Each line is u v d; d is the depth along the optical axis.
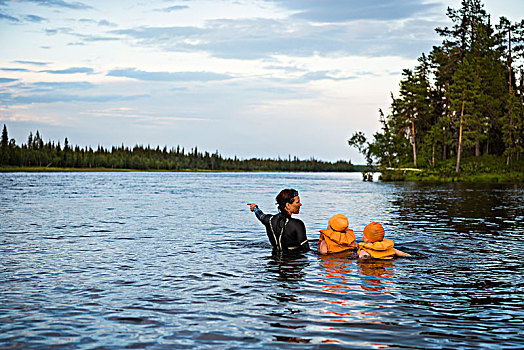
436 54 75.19
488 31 74.19
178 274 6.46
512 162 67.31
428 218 14.35
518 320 4.50
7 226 12.05
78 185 42.19
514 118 66.44
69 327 4.28
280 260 7.49
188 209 17.67
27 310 4.79
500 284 5.91
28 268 6.85
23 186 38.78
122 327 4.28
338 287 5.75
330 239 8.15
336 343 3.88
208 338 4.00
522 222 13.16
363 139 79.19
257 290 5.59
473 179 58.06
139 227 11.95
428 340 3.96
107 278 6.21
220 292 5.50
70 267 6.93
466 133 64.75
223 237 10.17
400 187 41.19
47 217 14.38
